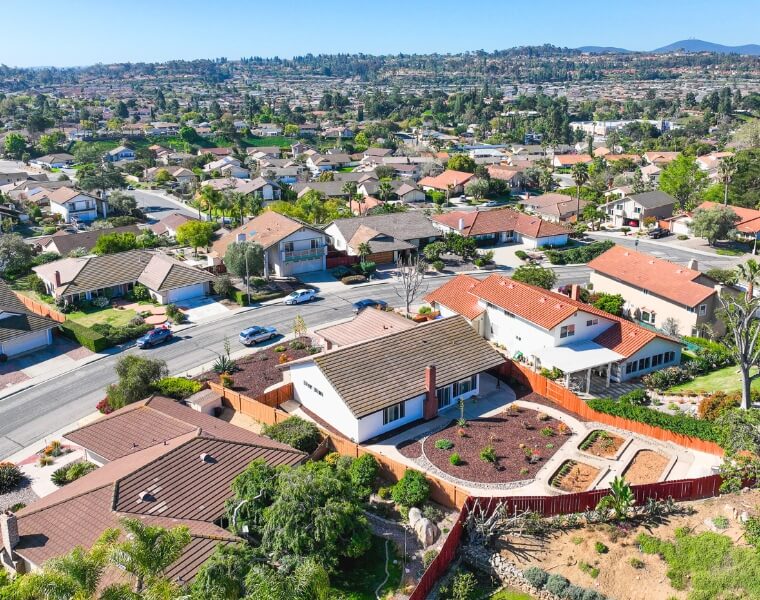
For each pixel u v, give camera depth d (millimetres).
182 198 160125
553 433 47125
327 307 76000
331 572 32312
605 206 127938
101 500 34844
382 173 174500
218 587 27047
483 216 109188
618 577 32562
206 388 53438
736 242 108438
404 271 73500
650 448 44844
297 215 112062
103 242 94938
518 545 35281
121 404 50438
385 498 40188
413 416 49125
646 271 72500
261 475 34906
